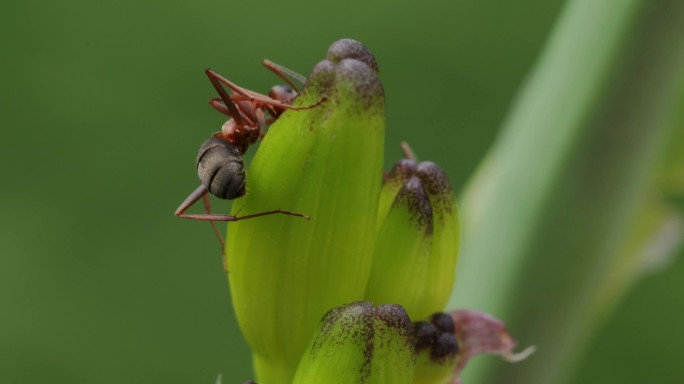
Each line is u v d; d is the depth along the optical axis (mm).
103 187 198
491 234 130
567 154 126
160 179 199
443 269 114
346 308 110
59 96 203
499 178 131
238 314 115
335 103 109
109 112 203
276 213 111
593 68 125
